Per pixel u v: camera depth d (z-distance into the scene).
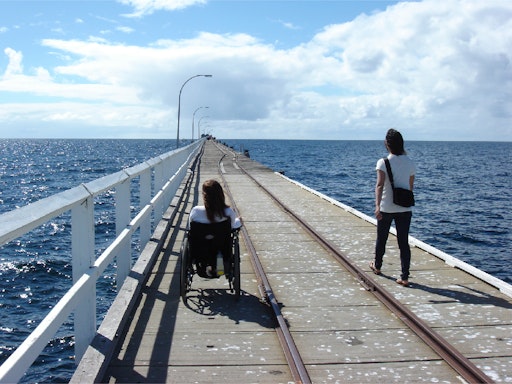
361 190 38.91
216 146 69.00
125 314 5.30
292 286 6.92
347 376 4.31
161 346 4.91
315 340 5.08
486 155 139.12
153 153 137.12
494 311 5.84
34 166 77.75
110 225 23.73
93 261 4.70
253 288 6.85
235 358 4.67
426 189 40.62
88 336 4.61
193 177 23.39
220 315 5.79
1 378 2.63
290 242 9.78
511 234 21.31
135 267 6.91
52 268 16.03
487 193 38.44
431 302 6.16
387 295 6.13
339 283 7.07
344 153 135.25
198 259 6.17
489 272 15.44
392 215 6.88
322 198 16.42
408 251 6.80
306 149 171.88
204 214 6.09
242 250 9.05
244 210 13.95
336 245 9.36
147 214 8.29
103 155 122.38
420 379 4.25
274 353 4.79
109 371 4.38
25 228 3.01
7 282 14.41
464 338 5.07
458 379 4.26
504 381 4.16
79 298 4.01
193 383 4.18
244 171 28.55
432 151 171.62
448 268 7.71
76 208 4.49
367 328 5.41
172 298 6.36
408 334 5.25
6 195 39.38
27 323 11.31
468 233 21.38
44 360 9.20
